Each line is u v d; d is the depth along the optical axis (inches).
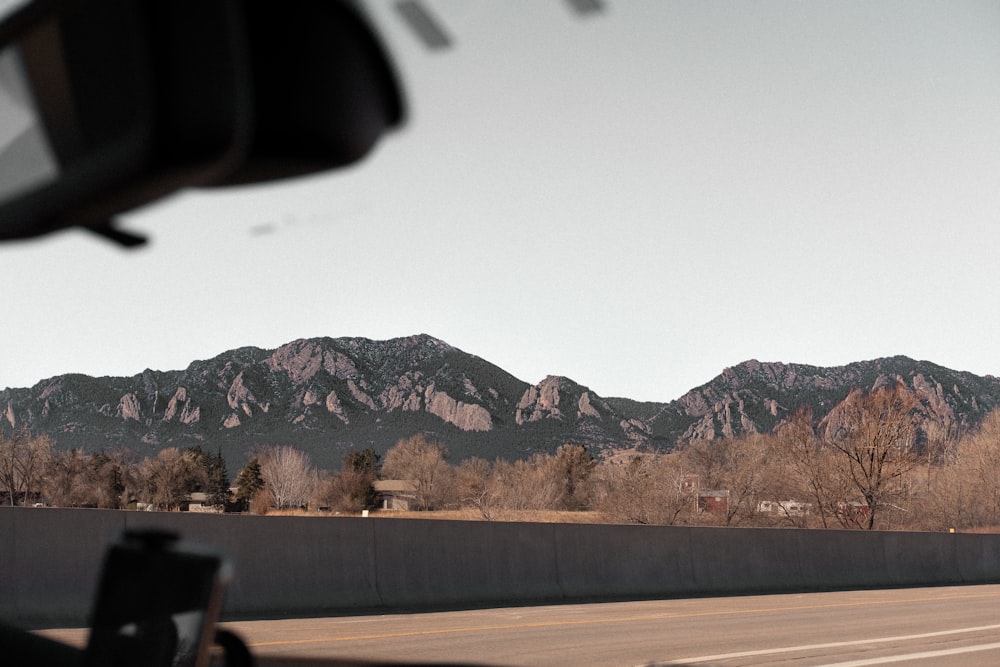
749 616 602.2
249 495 6318.9
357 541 625.6
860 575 956.6
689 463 3193.9
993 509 2829.7
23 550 504.4
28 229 25.3
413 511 6648.6
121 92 22.1
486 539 693.9
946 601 746.8
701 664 397.1
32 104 24.4
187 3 21.0
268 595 573.6
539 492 5172.2
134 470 4768.7
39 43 23.8
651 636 486.6
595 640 466.9
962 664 407.8
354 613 584.1
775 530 895.7
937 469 2792.8
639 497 3213.6
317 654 376.2
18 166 24.8
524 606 661.9
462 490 6432.1
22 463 3410.4
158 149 21.3
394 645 429.7
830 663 405.7
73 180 23.1
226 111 21.1
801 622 567.2
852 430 2212.1
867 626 547.8
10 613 488.1
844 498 2209.6
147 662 38.1
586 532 756.0
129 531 41.6
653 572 789.2
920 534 1035.9
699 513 3048.7
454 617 571.2
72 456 3882.9
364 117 22.7
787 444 2320.4
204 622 37.4
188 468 5733.3
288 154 21.9
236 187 22.8
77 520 527.2
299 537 598.5
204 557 38.2
